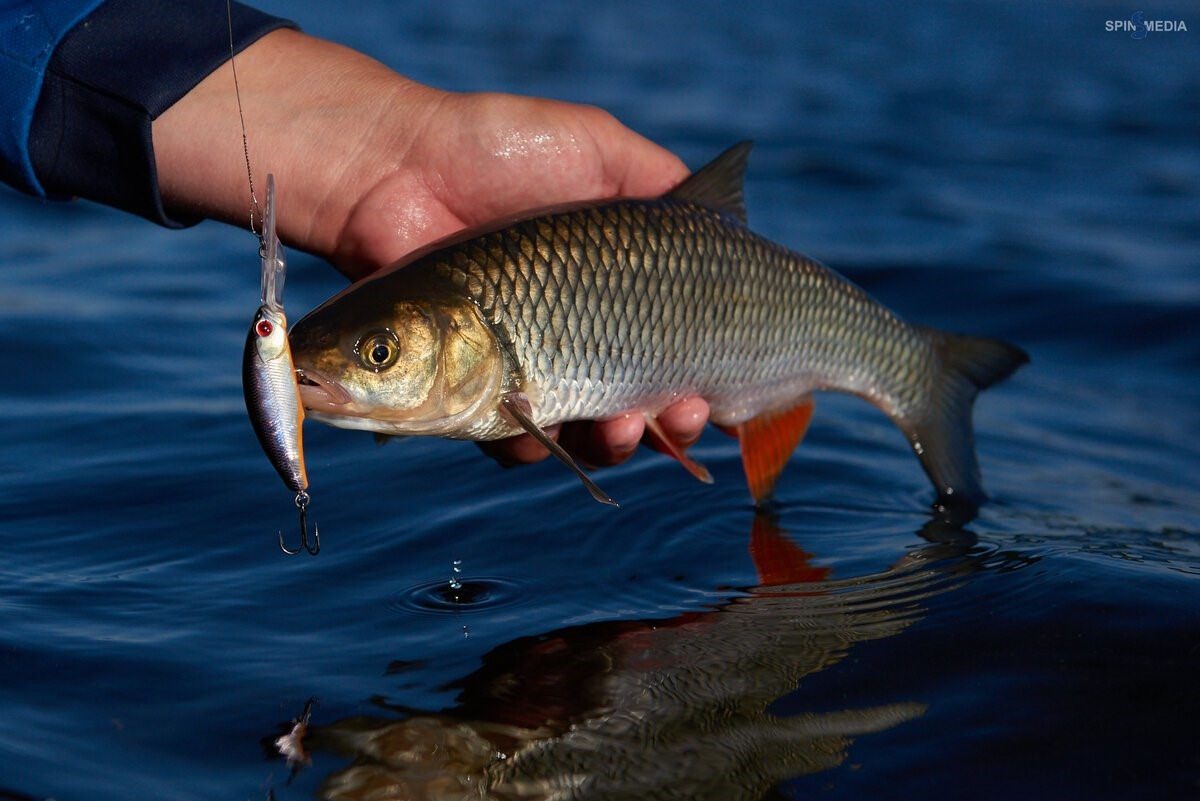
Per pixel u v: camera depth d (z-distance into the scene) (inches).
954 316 53.4
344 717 30.8
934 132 92.5
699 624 33.4
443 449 40.3
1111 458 42.5
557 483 38.8
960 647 32.7
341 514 37.3
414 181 35.9
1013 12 160.1
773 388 36.9
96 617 33.2
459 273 33.1
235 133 35.0
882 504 38.9
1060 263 59.1
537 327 33.5
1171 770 30.0
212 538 36.2
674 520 37.4
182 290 53.0
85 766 29.6
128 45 33.8
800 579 35.1
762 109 98.1
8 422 41.3
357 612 33.7
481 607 33.9
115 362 45.2
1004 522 38.0
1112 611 33.4
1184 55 130.5
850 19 152.2
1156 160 85.0
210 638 32.7
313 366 32.5
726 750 30.3
